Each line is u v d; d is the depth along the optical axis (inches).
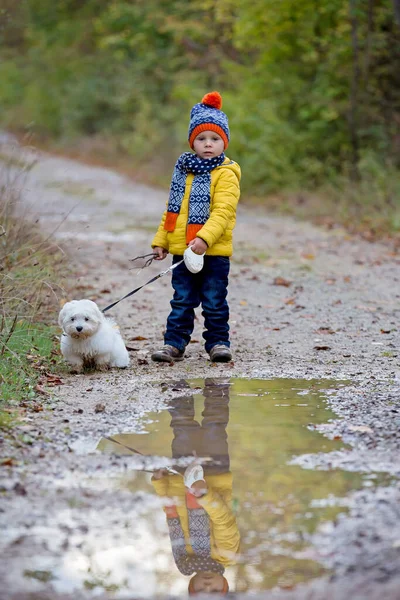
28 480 311.7
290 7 1493.6
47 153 2714.1
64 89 3053.6
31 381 459.5
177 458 339.0
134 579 239.6
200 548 256.7
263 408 413.4
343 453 340.5
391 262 939.3
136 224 1266.0
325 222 1266.0
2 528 269.6
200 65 2265.0
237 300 736.3
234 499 293.6
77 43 3085.6
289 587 232.2
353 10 1398.9
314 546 255.0
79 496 297.4
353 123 1455.5
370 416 391.2
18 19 3144.7
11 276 565.3
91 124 2822.3
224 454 343.3
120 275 852.6
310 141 1555.1
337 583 232.5
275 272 876.6
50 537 264.2
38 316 583.5
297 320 652.1
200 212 501.4
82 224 1204.5
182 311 524.4
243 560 247.4
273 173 1540.4
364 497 291.0
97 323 479.5
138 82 2581.2
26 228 677.3
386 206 1240.2
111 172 2162.9
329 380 470.6
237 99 1675.7
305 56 1561.3
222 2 1790.1
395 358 524.1
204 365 513.7
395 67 1494.8
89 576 241.3
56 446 352.2
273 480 311.6
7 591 232.1
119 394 442.9
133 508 287.3
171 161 2027.6
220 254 512.4
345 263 932.6
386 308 697.0
